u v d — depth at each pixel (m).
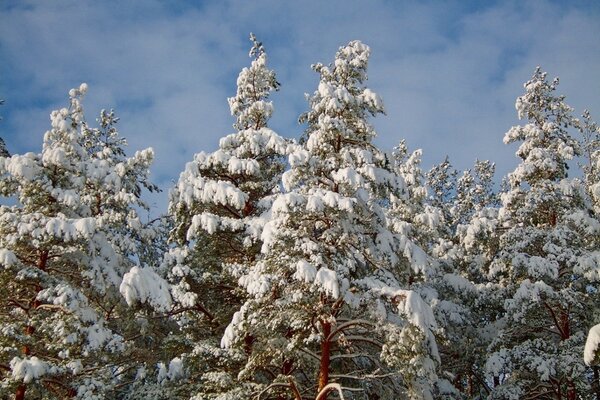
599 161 26.94
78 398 13.95
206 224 17.11
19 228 14.71
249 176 20.00
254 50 21.58
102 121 22.47
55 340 14.41
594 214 22.30
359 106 17.12
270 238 14.83
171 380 15.85
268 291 14.89
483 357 21.80
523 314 19.88
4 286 15.11
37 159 16.62
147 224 20.53
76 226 15.03
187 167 18.98
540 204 22.05
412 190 24.12
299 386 16.03
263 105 20.53
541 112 23.22
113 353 15.54
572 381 18.73
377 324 14.55
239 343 15.57
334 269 14.66
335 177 15.43
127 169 19.92
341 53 18.09
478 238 23.25
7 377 14.09
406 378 13.68
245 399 14.76
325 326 15.27
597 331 10.37
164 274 17.75
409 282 20.39
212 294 18.77
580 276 20.66
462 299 23.75
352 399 16.36
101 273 16.34
